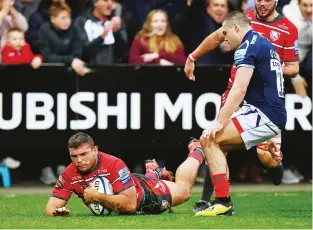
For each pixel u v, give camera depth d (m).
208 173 25.16
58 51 36.78
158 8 37.69
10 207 29.02
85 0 37.12
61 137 37.00
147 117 37.25
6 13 36.75
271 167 27.78
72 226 20.14
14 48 36.62
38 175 37.66
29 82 36.75
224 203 23.34
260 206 29.75
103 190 22.25
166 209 24.00
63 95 36.88
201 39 37.66
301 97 37.69
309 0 37.12
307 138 37.91
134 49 37.25
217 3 37.22
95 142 37.06
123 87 37.06
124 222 20.88
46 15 37.53
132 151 37.41
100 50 37.09
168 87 37.25
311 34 37.38
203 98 37.41
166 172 25.45
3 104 36.69
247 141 23.02
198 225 20.42
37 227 20.09
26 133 36.88
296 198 32.75
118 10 37.41
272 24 26.98
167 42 37.28
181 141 37.41
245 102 23.08
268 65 22.89
